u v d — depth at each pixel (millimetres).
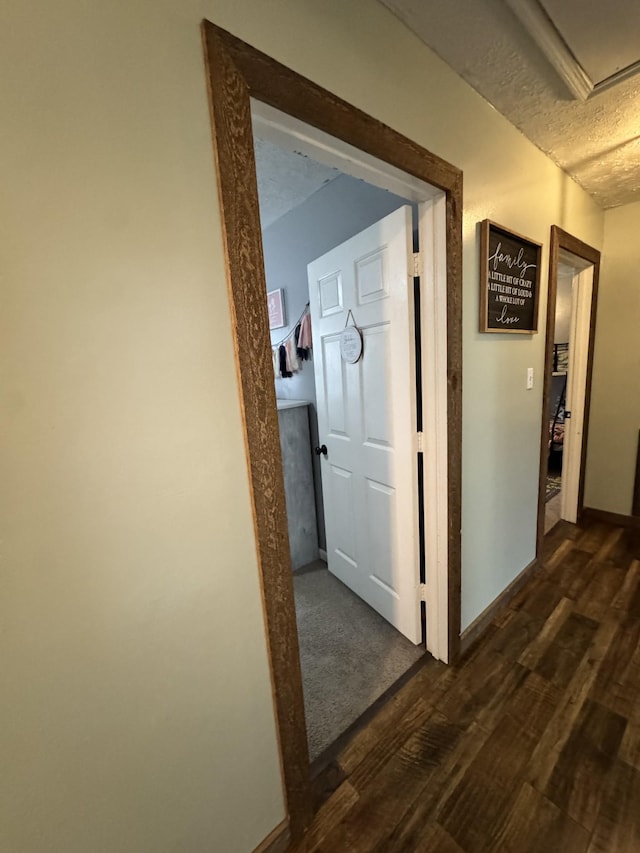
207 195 733
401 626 1811
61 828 676
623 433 2699
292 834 1047
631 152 1787
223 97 717
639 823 1021
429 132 1170
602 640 1687
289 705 996
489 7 998
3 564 580
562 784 1130
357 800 1135
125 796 749
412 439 1541
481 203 1438
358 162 1052
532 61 1195
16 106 533
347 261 1739
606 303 2652
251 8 747
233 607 871
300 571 2463
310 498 2527
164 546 751
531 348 1950
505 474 1875
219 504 820
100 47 593
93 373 638
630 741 1241
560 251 2133
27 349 574
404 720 1380
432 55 1147
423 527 1646
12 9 519
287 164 1752
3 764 606
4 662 592
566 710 1368
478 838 1021
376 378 1685
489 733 1307
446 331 1367
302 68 834
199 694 836
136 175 647
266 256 2539
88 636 673
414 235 1530
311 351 2305
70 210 591
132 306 667
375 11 972
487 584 1842
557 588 2086
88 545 659
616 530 2693
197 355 753
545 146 1721
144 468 709
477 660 1629
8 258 547
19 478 583
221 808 907
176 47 667
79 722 677
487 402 1667
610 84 1309
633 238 2488
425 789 1150
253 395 833
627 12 1032
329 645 1791
